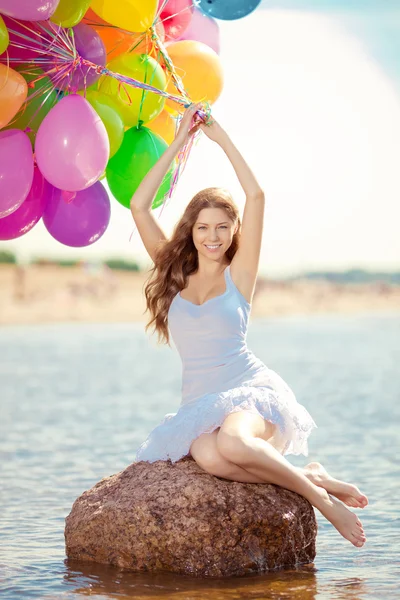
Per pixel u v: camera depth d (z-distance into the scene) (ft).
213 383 14.35
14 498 19.24
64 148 14.05
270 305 135.54
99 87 15.90
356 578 13.26
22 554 14.75
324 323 105.91
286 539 13.84
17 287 123.85
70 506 18.47
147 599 12.16
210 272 14.80
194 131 15.48
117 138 15.35
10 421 31.73
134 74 15.47
